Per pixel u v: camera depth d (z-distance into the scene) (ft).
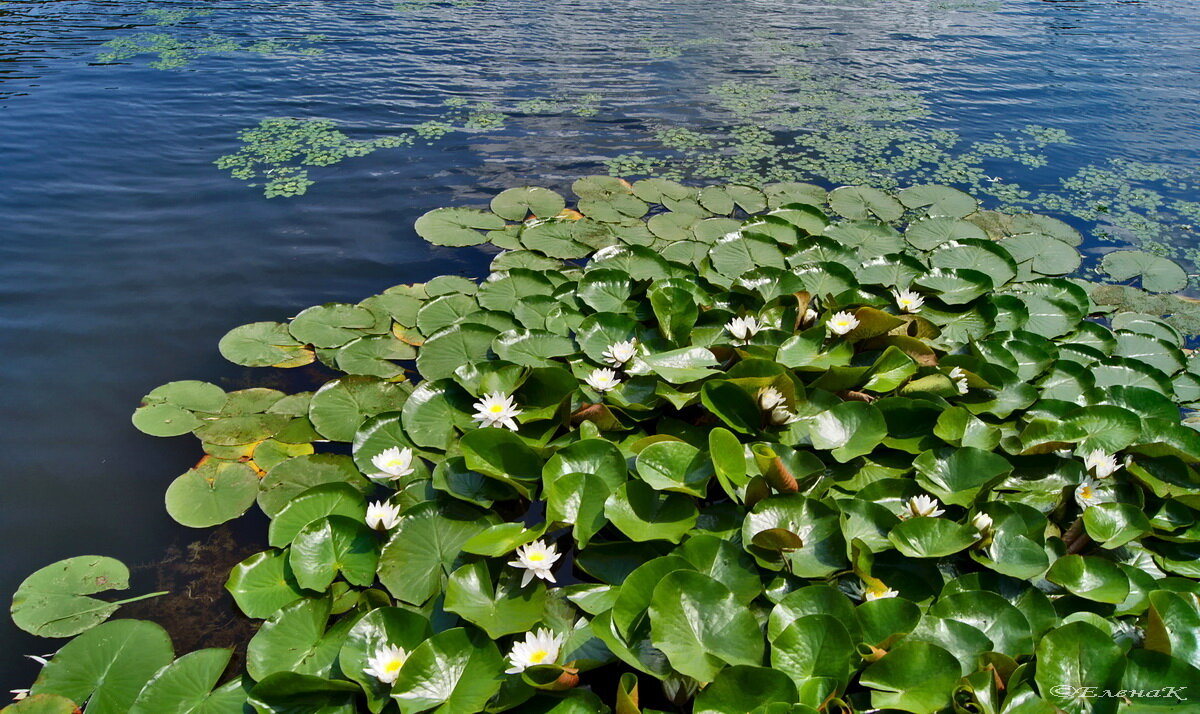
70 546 9.76
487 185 20.31
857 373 11.68
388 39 33.12
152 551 9.77
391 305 14.73
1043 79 31.71
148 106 24.75
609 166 21.76
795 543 8.64
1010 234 18.45
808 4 43.83
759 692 7.34
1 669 8.29
